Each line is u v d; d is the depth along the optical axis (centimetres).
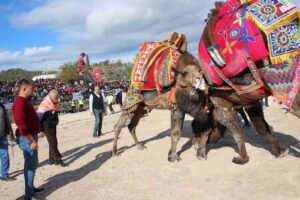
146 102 910
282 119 1289
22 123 634
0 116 808
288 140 925
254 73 656
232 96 722
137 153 957
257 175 688
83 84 4503
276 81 654
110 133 1398
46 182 786
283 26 644
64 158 1008
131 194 665
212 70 711
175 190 664
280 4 661
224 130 881
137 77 890
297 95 641
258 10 669
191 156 862
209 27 721
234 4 706
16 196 721
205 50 727
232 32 680
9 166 890
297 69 633
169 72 820
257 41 653
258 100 741
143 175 765
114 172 810
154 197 640
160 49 882
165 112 1927
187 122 1386
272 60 646
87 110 2819
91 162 923
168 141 1066
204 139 827
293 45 635
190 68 734
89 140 1272
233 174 711
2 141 820
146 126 1452
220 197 609
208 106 768
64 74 6512
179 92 766
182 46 873
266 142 916
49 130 898
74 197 679
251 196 598
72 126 1802
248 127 1126
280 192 600
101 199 657
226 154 842
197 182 693
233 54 672
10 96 3105
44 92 3544
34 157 662
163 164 823
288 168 704
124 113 942
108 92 3234
